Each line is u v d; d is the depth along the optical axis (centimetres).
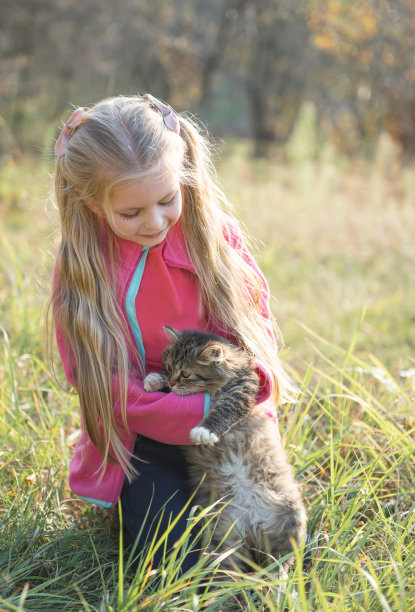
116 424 338
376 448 411
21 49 2155
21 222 935
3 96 2119
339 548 313
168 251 350
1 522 341
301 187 1436
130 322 349
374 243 1066
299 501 331
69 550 342
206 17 2553
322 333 677
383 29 1877
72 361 345
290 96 2820
